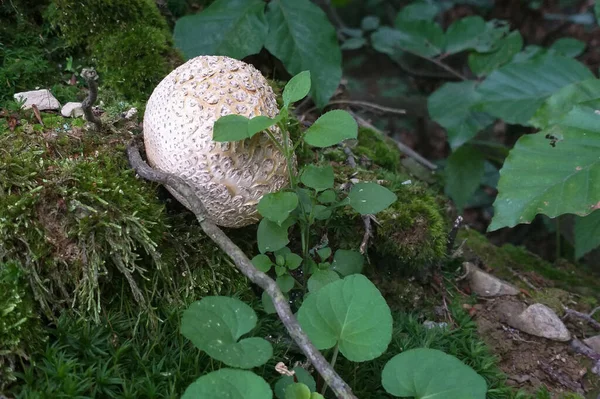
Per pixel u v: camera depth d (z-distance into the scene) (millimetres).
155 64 481
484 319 467
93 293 364
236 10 535
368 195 382
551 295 507
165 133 373
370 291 340
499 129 870
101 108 453
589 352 448
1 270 345
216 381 298
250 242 433
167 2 574
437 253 458
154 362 354
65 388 321
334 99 650
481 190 807
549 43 976
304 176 369
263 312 407
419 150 941
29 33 483
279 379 346
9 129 407
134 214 373
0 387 323
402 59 943
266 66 601
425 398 315
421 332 427
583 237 556
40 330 346
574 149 439
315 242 445
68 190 368
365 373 385
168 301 393
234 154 366
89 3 475
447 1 986
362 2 1075
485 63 682
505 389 403
